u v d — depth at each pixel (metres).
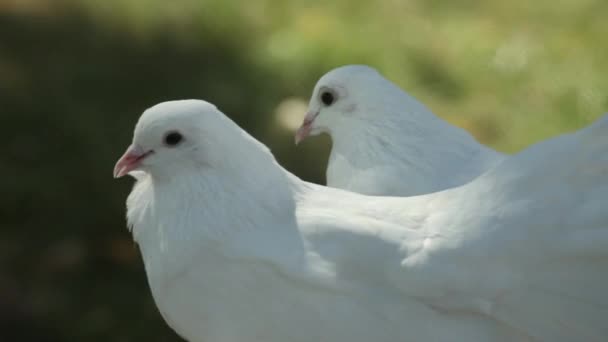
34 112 11.42
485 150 6.72
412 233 5.12
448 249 4.99
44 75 12.23
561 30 14.04
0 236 9.63
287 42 13.02
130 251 9.56
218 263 5.35
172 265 5.48
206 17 13.73
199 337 5.62
